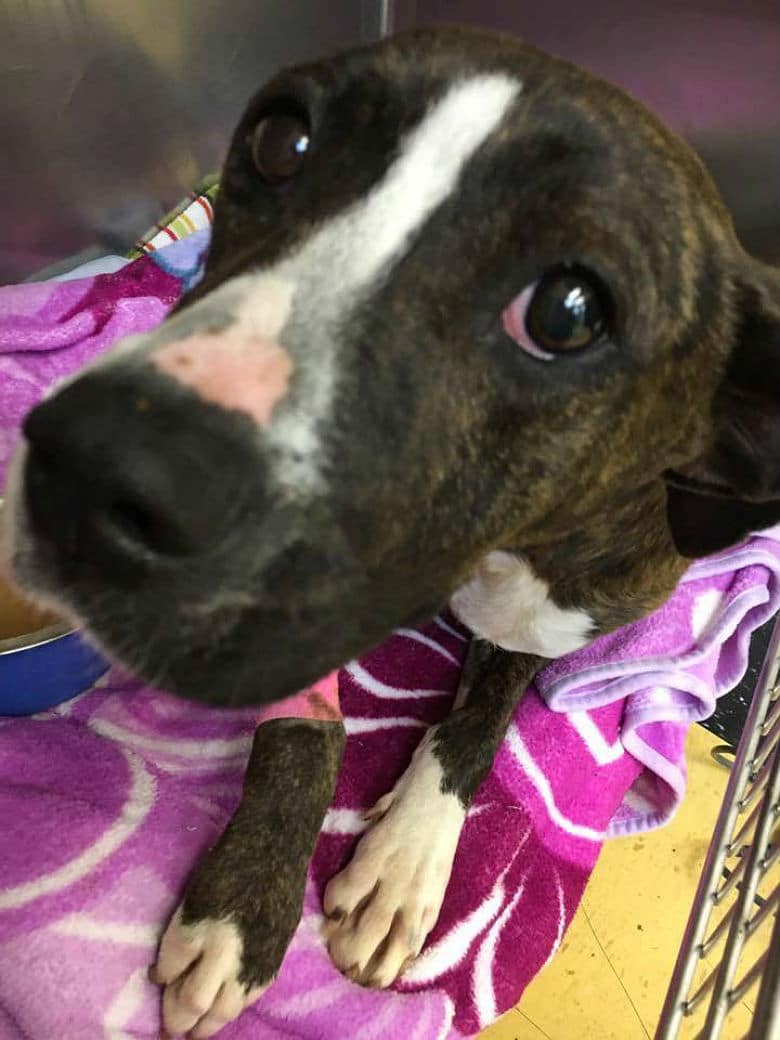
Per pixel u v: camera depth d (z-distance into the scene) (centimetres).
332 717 38
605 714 48
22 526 22
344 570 24
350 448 23
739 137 61
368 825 41
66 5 54
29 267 61
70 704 42
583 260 25
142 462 20
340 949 37
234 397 21
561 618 43
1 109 55
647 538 41
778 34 57
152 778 39
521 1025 48
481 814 43
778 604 52
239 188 30
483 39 28
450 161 25
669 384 30
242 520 21
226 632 23
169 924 34
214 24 60
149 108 60
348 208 25
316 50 66
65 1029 32
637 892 52
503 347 26
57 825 36
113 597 22
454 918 40
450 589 30
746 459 35
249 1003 33
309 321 23
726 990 29
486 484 27
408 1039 37
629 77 63
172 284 61
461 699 47
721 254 31
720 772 57
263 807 35
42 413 21
